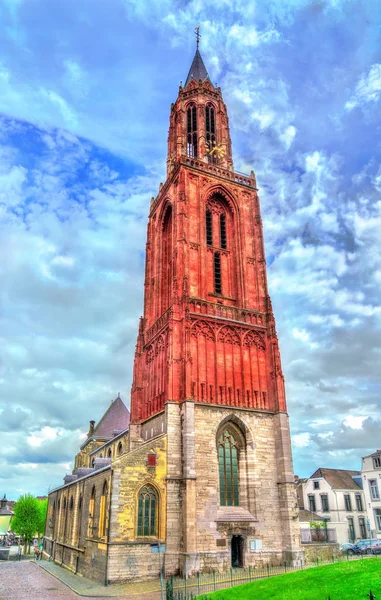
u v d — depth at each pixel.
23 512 121.12
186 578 45.03
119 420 109.44
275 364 61.62
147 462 50.12
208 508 50.38
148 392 65.94
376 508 94.38
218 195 72.94
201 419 54.19
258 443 56.94
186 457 50.75
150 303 74.88
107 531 46.22
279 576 31.33
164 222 76.25
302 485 109.12
